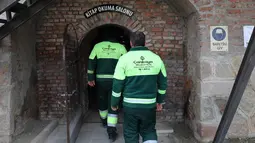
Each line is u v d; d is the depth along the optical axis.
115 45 4.36
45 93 5.07
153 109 3.25
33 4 3.66
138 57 3.17
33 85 4.83
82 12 4.98
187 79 4.89
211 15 4.01
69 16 4.98
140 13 5.01
